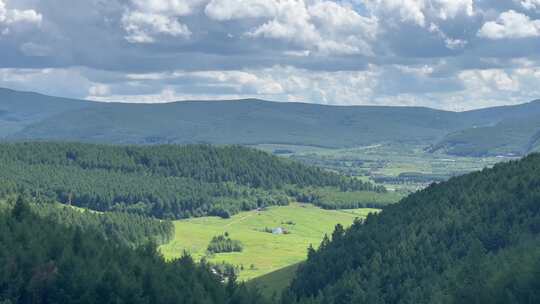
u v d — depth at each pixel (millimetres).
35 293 175875
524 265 170250
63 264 184250
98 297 177500
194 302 187750
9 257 181000
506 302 164375
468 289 173500
